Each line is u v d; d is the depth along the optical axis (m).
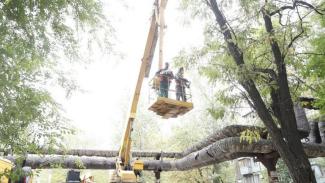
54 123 5.98
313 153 12.62
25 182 9.56
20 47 6.11
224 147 11.30
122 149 13.12
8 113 5.39
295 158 7.14
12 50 5.73
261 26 9.72
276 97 8.08
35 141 5.66
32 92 5.75
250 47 8.55
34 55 6.37
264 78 8.28
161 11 10.91
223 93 8.59
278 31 8.09
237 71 7.80
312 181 7.01
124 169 12.69
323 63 9.23
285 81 7.77
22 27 6.21
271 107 8.18
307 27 8.60
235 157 12.71
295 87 9.62
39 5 6.28
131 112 13.02
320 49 9.50
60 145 6.20
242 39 8.30
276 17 9.61
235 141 10.91
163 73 10.66
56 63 7.07
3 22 5.89
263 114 7.61
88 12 7.11
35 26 6.54
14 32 6.22
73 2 6.95
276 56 7.96
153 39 12.01
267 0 8.10
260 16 8.81
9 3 5.81
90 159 15.87
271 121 7.53
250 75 7.80
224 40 8.72
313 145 12.64
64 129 6.04
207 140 13.41
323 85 10.08
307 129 11.82
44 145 5.80
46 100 6.04
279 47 8.43
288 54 8.64
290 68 10.01
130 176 11.64
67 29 6.96
